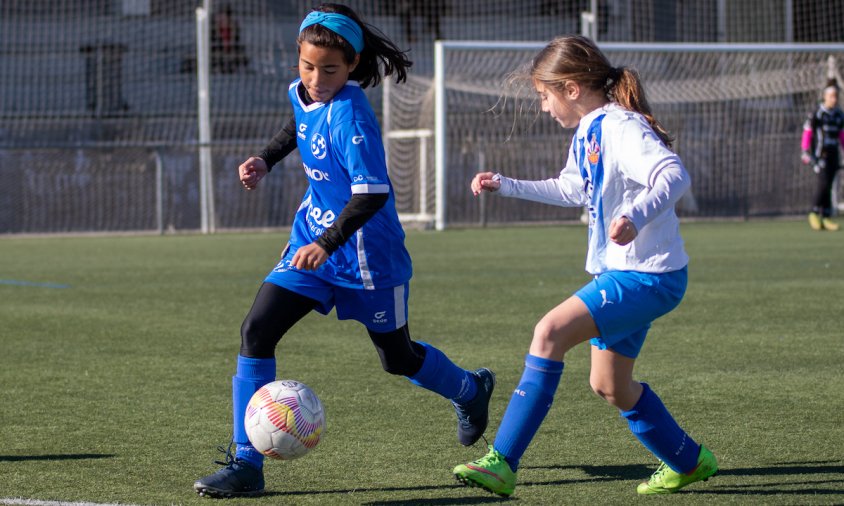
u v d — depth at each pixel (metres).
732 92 52.91
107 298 24.66
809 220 48.69
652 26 62.22
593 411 12.73
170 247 39.81
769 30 63.50
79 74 61.38
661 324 19.89
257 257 35.22
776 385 14.25
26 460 10.62
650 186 8.52
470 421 10.86
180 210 50.28
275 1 62.69
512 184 9.69
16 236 47.22
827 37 64.12
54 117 59.41
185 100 61.69
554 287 26.08
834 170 44.56
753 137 53.88
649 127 8.81
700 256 33.50
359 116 9.48
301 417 9.18
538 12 65.19
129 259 34.81
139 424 12.25
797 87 53.25
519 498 9.32
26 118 57.59
